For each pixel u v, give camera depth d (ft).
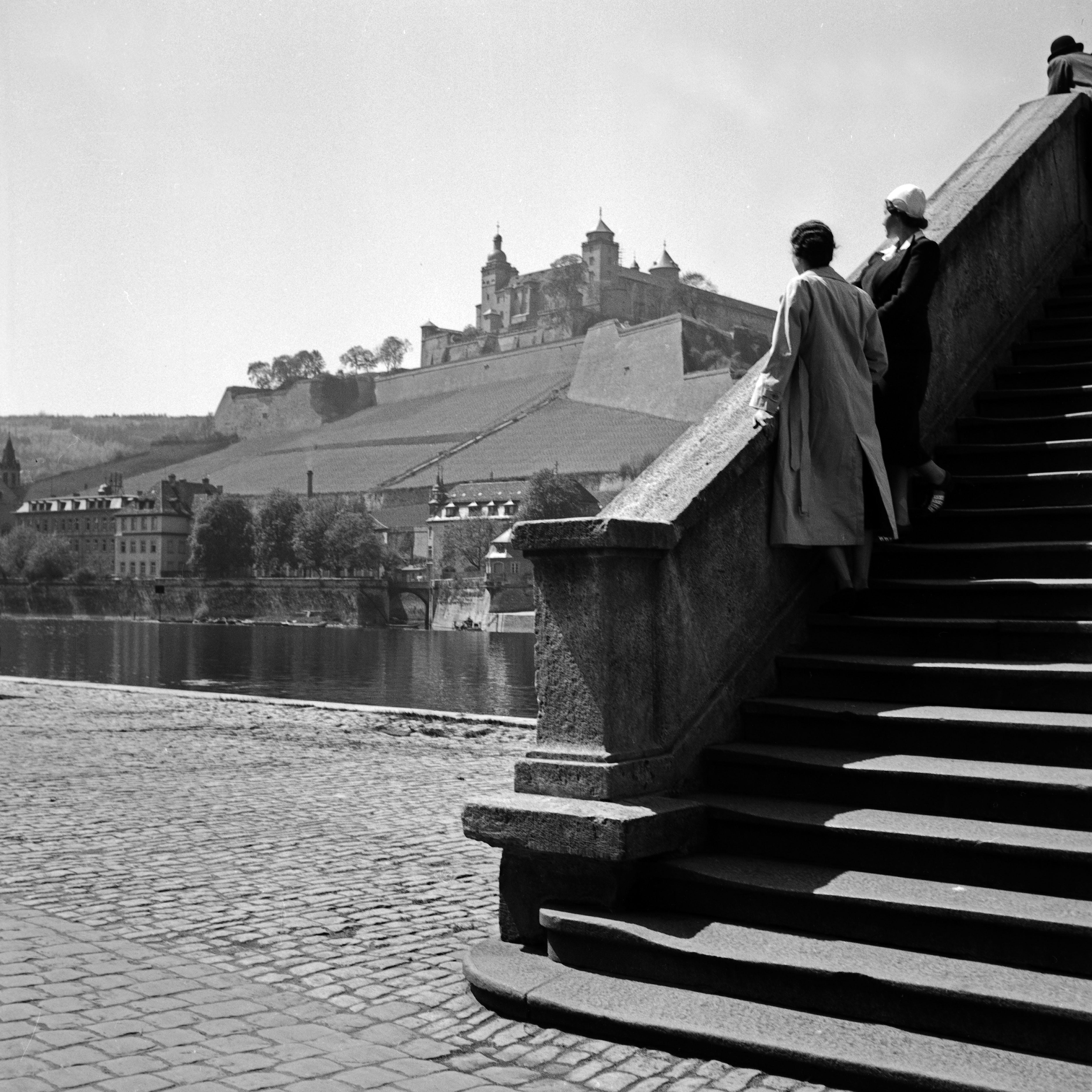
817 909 15.67
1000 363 28.66
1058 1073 12.71
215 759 43.88
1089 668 18.07
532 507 576.61
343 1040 15.08
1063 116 32.86
